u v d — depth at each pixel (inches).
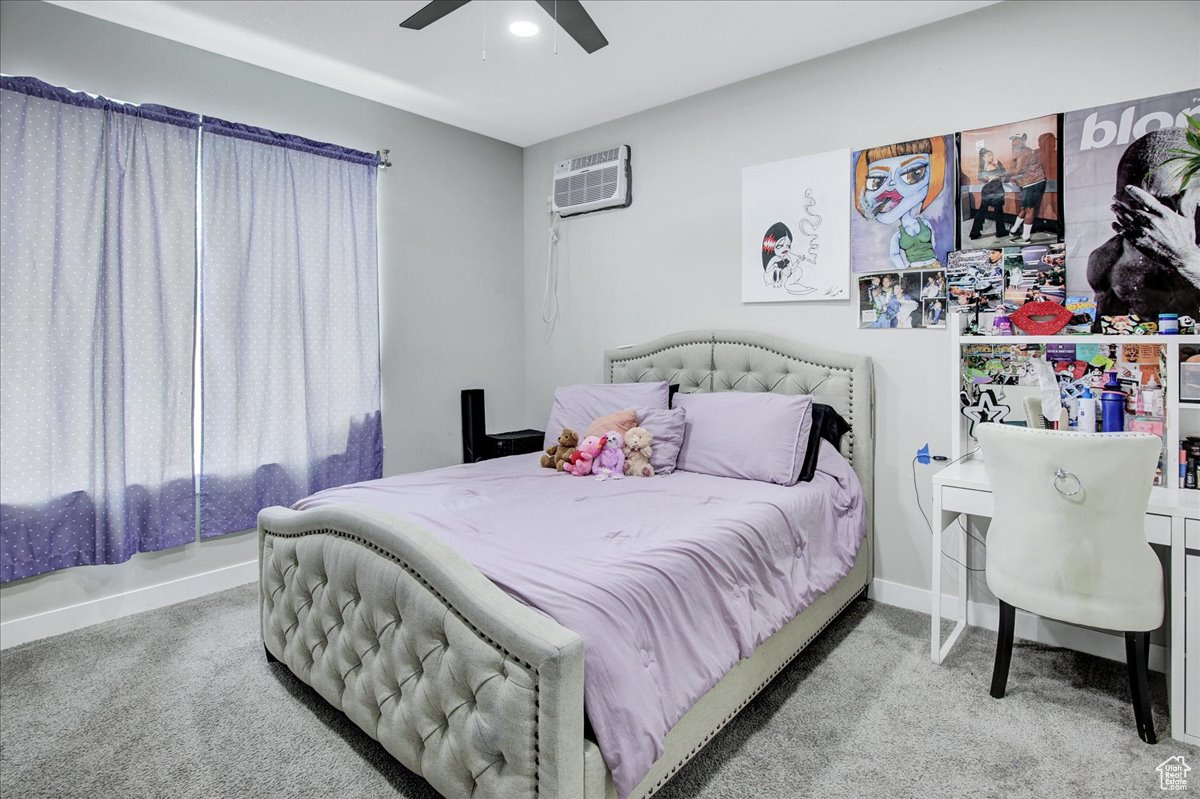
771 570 81.5
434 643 60.1
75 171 100.2
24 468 97.3
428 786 66.8
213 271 116.0
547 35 108.0
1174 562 74.0
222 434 118.3
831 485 105.5
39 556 99.0
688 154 138.0
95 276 102.1
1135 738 74.4
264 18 103.0
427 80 128.1
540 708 49.8
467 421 160.1
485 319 166.1
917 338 109.3
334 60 118.6
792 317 124.3
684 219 139.7
